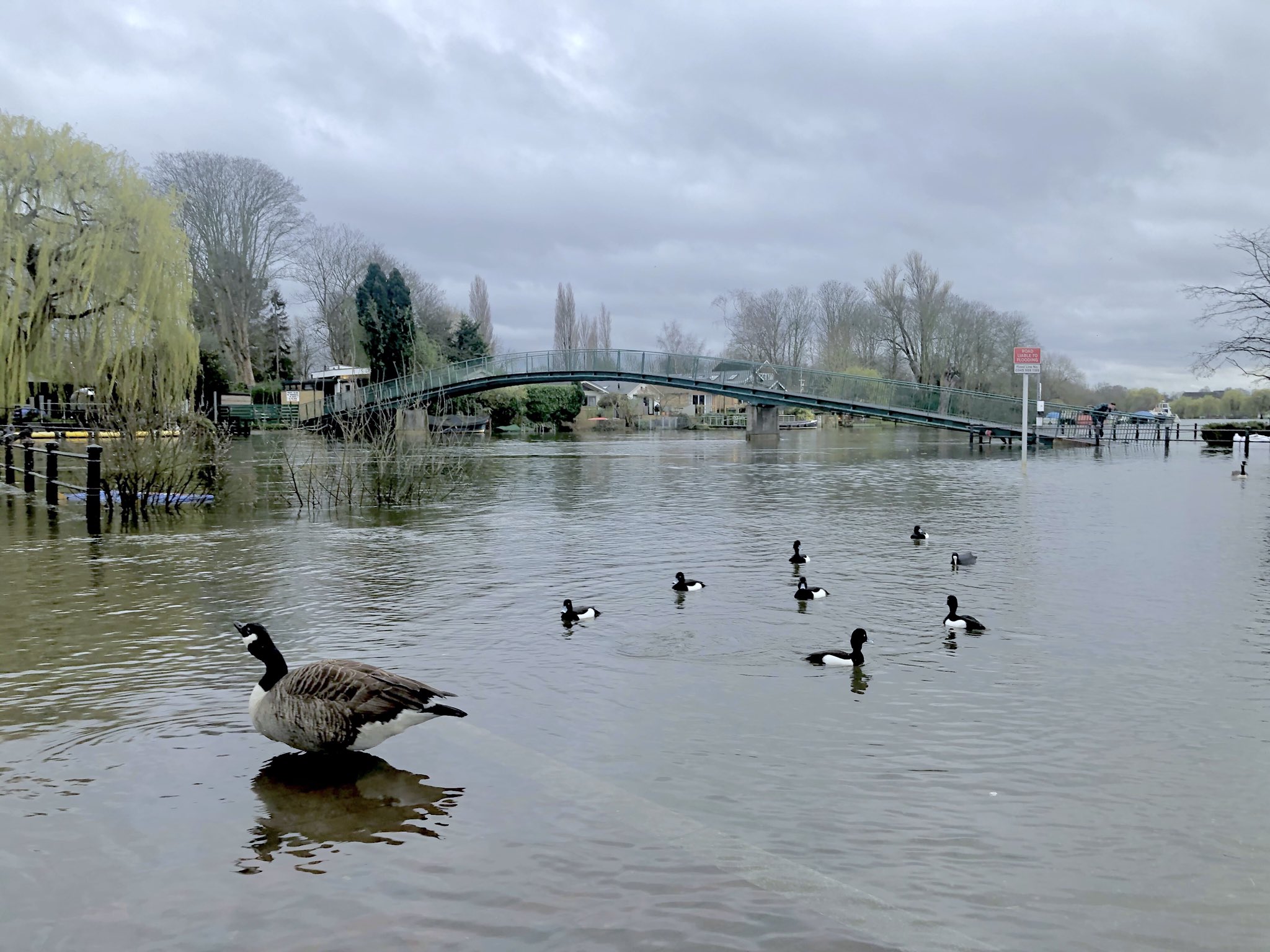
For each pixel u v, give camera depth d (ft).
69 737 21.80
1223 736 22.65
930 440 224.33
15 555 49.60
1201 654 30.32
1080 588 41.78
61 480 89.61
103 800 18.04
